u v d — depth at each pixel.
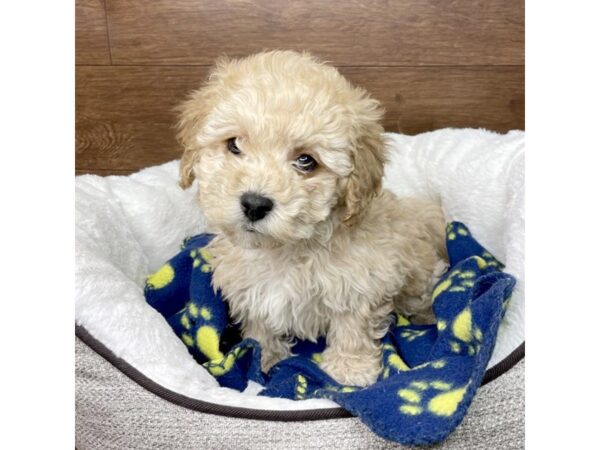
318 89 0.30
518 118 0.55
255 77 0.31
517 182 0.40
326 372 0.36
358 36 0.54
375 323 0.37
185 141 0.34
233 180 0.29
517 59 0.54
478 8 0.53
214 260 0.37
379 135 0.34
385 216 0.37
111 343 0.31
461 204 0.46
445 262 0.43
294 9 0.53
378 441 0.27
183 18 0.54
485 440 0.28
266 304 0.35
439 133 0.51
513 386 0.28
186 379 0.31
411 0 0.53
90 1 0.53
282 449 0.27
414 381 0.28
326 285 0.34
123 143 0.57
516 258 0.35
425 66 0.54
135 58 0.54
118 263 0.42
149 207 0.45
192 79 0.55
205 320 0.38
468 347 0.31
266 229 0.29
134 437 0.30
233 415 0.28
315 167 0.31
